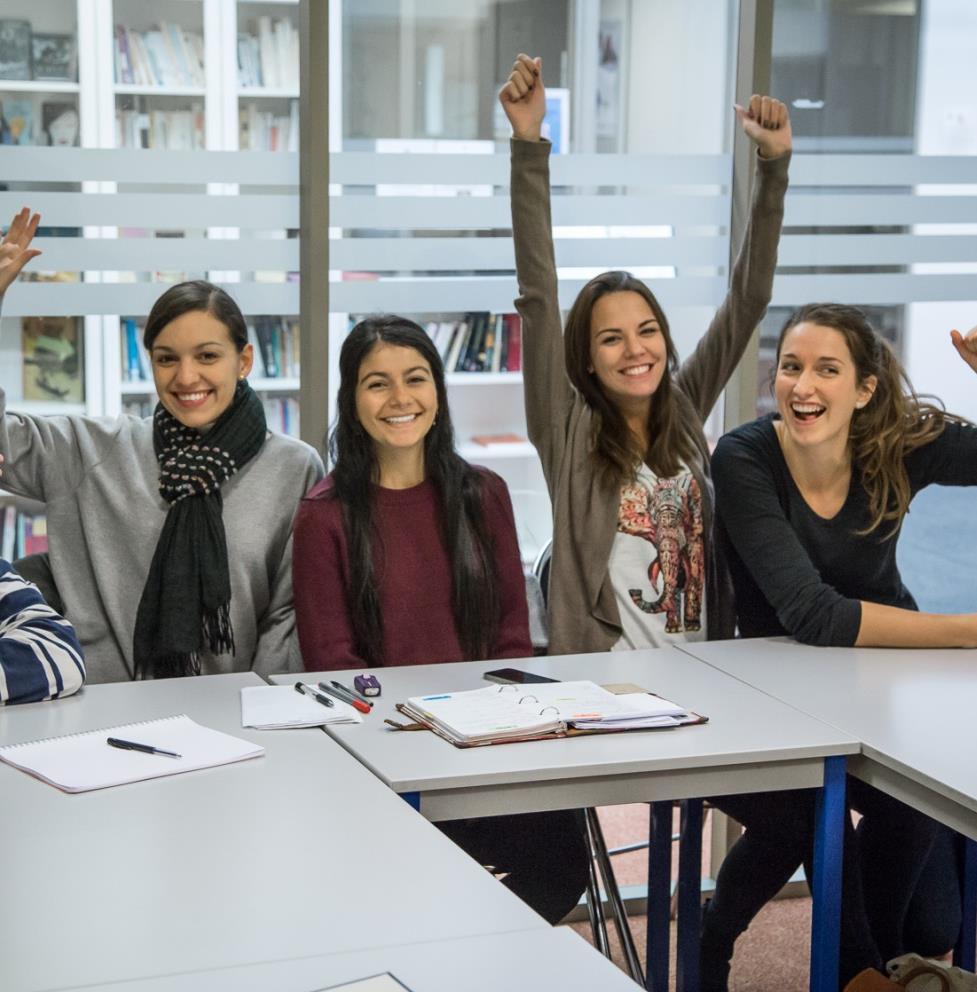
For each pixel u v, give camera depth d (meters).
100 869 1.57
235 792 1.82
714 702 2.28
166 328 2.67
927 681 2.40
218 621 2.71
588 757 1.98
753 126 2.97
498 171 3.28
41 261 3.04
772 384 2.85
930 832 2.53
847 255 3.52
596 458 2.75
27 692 2.22
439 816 1.92
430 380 2.60
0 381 3.39
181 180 3.09
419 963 1.34
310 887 1.52
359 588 2.56
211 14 3.60
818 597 2.60
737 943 3.10
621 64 3.50
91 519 2.74
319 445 3.20
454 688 2.35
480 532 2.66
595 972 1.33
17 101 3.39
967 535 3.74
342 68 3.37
